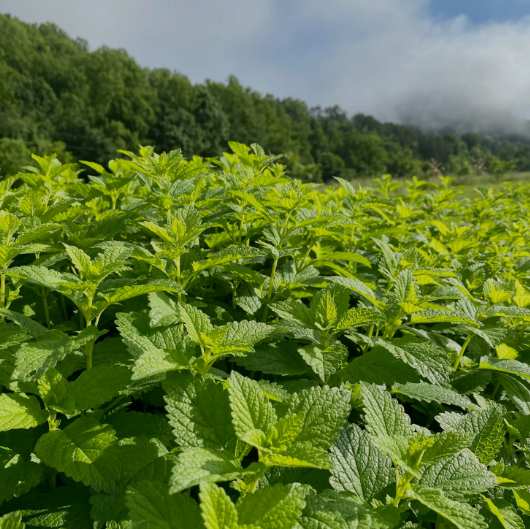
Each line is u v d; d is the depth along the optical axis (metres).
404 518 1.60
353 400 2.00
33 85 80.81
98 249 2.72
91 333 1.61
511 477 1.64
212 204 3.20
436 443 1.31
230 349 1.54
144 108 82.25
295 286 2.55
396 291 2.19
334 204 3.56
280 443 1.19
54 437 1.45
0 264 1.89
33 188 3.56
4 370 1.61
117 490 1.43
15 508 1.52
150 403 2.12
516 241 4.46
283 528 1.02
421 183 6.40
